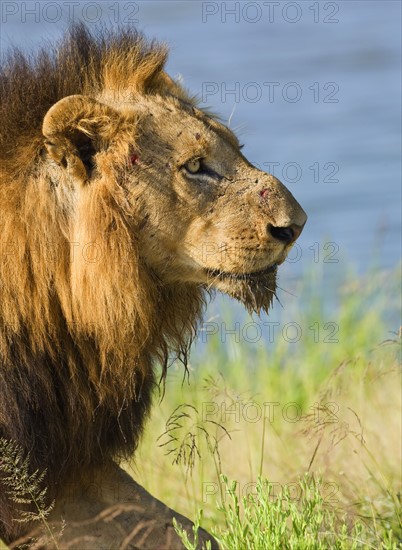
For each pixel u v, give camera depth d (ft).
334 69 154.71
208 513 41.70
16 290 34.14
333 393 47.70
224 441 47.98
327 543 33.94
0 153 34.37
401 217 104.32
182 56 158.92
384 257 92.32
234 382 58.03
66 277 34.60
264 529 32.48
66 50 36.81
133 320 35.06
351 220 104.99
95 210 34.40
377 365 50.96
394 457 44.70
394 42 166.09
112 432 36.96
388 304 68.85
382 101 144.15
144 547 36.22
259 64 155.12
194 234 35.45
